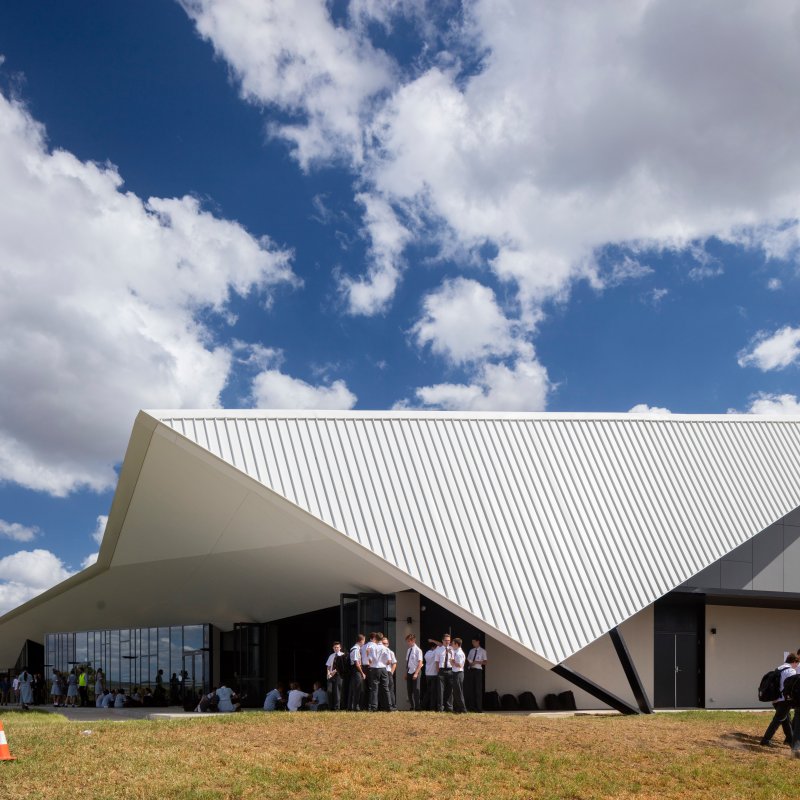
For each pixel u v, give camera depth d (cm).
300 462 1956
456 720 1551
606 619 1994
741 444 2441
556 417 2286
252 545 2245
